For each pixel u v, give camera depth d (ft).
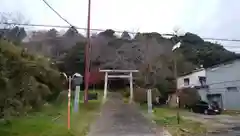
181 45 119.55
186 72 105.50
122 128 41.55
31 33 98.17
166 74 102.73
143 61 119.24
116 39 141.69
